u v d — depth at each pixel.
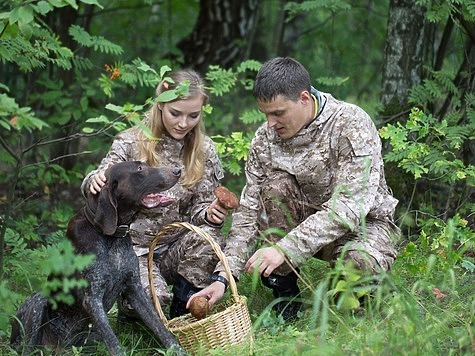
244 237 5.40
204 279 5.45
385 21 12.11
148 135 4.50
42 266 4.11
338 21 12.29
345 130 5.25
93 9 10.87
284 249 4.97
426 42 7.68
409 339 4.12
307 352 4.12
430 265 4.77
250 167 5.58
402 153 6.40
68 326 5.09
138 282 5.00
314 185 5.38
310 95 5.21
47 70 10.22
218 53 10.51
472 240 5.78
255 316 5.45
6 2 5.54
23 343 4.82
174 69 9.97
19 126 4.19
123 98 10.28
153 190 4.82
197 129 5.48
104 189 4.75
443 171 6.52
